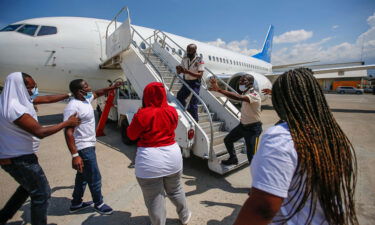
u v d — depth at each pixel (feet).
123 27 14.94
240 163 10.98
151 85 5.78
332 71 38.78
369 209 7.75
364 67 36.73
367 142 16.81
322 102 2.76
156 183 5.81
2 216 6.57
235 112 14.10
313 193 2.47
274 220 2.82
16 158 5.32
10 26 20.58
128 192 9.18
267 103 57.11
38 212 5.76
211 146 10.34
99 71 22.49
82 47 21.12
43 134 5.21
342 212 2.56
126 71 16.35
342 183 2.59
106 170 11.57
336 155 2.55
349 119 28.14
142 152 5.73
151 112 5.55
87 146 7.06
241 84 9.52
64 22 21.35
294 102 2.75
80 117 6.81
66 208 8.00
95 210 7.88
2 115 5.01
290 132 2.58
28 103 5.36
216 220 7.29
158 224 6.02
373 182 9.90
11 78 5.10
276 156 2.38
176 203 6.59
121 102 16.55
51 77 20.49
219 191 9.37
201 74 11.77
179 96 12.39
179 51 30.19
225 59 42.09
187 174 11.19
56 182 10.13
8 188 9.51
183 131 10.61
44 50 19.48
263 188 2.33
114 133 20.51
